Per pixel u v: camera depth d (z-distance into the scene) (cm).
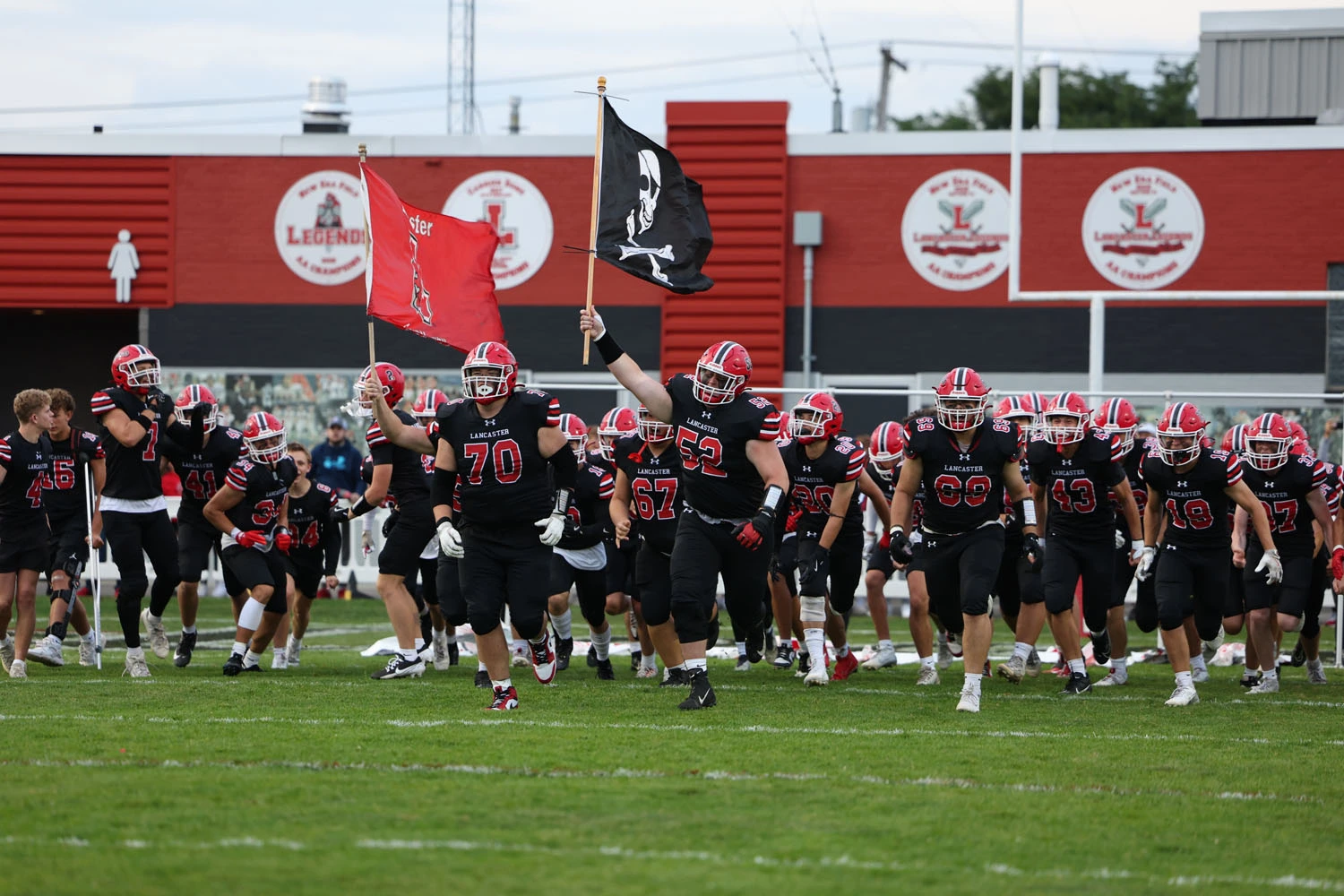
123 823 1562
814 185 6312
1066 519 2941
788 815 1652
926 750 2106
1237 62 6600
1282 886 1407
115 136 6588
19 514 2980
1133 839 1587
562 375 6406
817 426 2967
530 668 3344
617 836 1541
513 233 6425
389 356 6488
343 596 5569
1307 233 6056
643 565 2814
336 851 1453
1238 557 3111
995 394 4556
